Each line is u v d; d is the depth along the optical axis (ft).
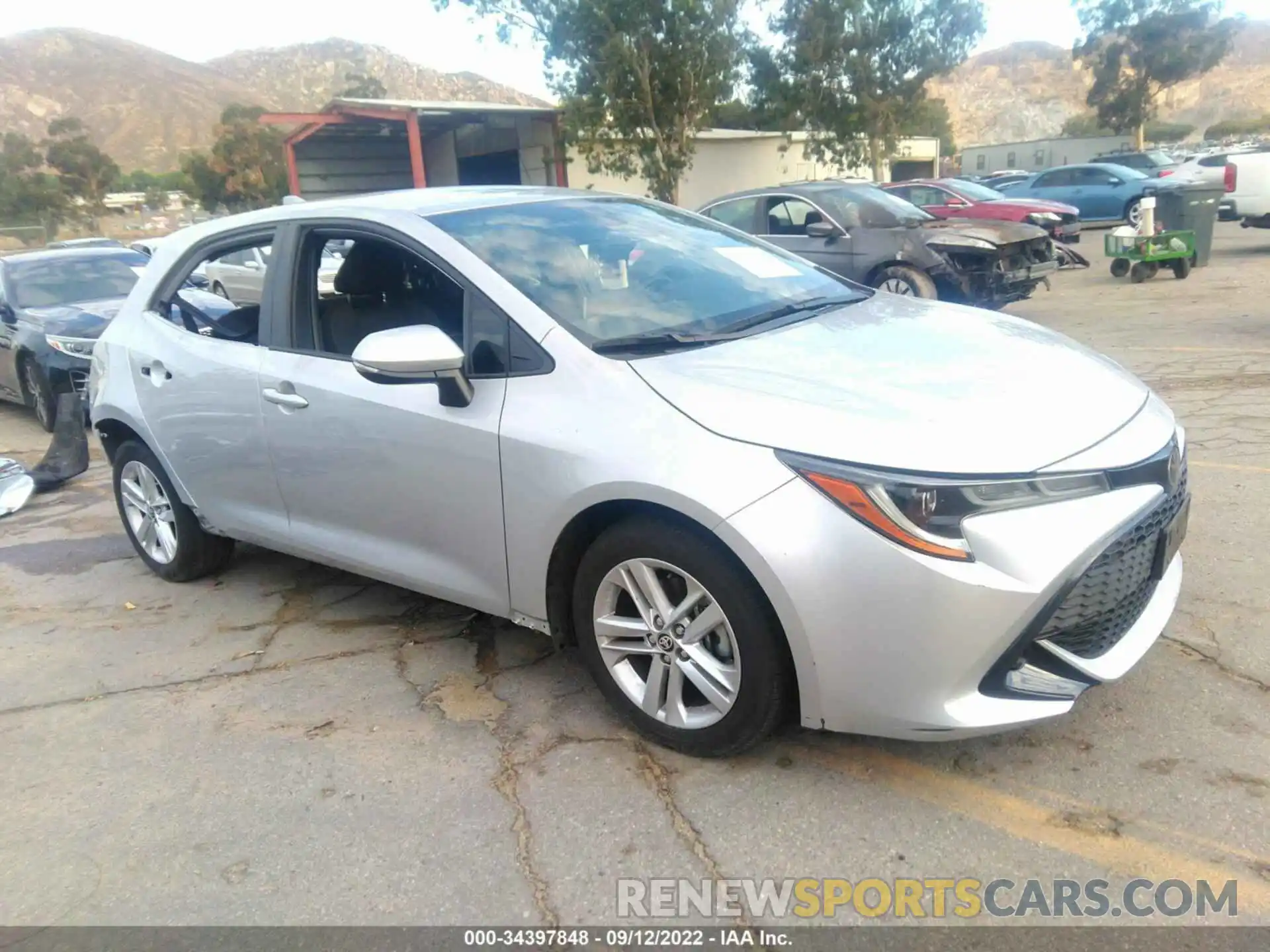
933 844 8.14
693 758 9.52
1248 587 11.98
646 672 9.87
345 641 12.80
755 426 8.40
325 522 12.17
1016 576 7.72
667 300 10.90
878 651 7.97
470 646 12.37
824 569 7.94
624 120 75.31
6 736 11.11
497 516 10.03
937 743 9.45
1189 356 25.23
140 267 32.30
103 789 9.89
